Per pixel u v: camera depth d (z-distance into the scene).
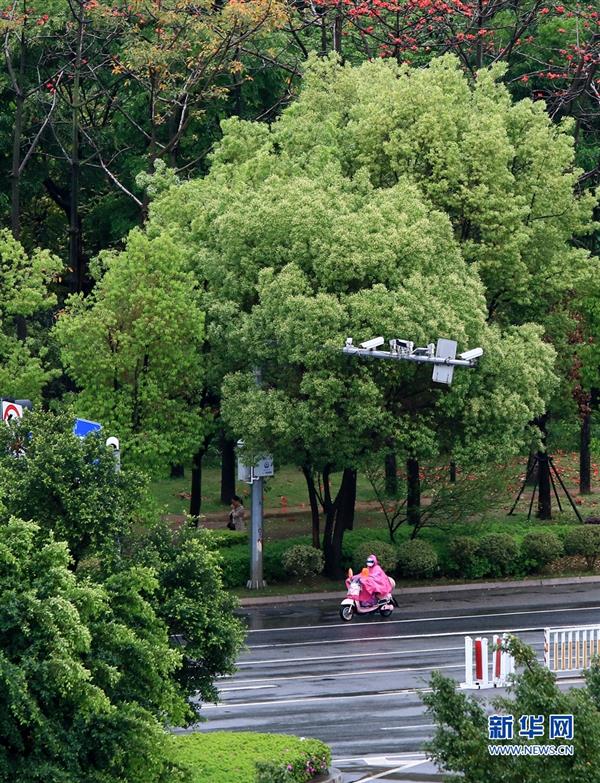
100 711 31.95
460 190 78.38
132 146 105.31
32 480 35.78
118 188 106.12
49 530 34.06
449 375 67.19
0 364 76.38
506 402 73.62
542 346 76.69
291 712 49.84
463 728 30.00
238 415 74.00
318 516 89.69
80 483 36.50
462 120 79.06
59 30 100.38
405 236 72.31
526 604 72.56
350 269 71.62
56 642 29.44
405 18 105.69
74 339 74.88
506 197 78.44
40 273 76.56
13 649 30.05
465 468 77.50
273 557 80.31
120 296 75.06
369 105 79.19
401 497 85.00
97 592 31.59
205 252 77.25
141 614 34.84
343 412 73.69
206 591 38.72
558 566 82.81
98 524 35.84
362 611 70.12
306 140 81.19
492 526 86.56
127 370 76.12
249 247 75.00
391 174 80.56
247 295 76.19
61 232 115.69
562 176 82.12
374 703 51.00
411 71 81.69
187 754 40.59
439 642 62.94
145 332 74.19
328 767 41.56
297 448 75.38
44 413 39.69
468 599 74.88
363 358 71.06
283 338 71.81
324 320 70.50
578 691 30.52
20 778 30.20
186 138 104.75
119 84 103.75
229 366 77.50
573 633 64.31
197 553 38.44
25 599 29.86
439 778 41.22
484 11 101.50
